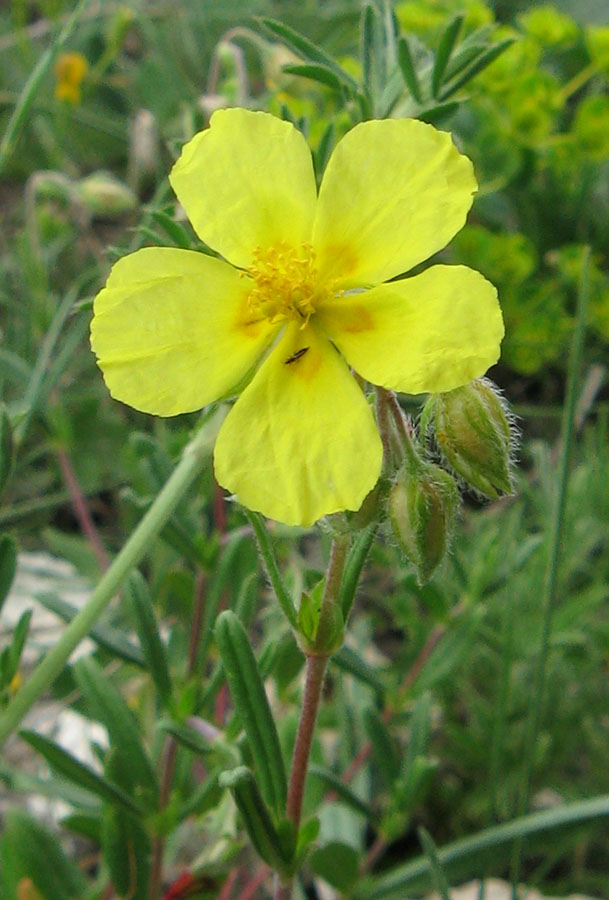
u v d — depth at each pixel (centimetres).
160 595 14
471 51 11
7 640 16
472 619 13
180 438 14
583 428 19
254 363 8
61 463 16
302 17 23
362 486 8
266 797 9
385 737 12
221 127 9
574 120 21
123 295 8
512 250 19
